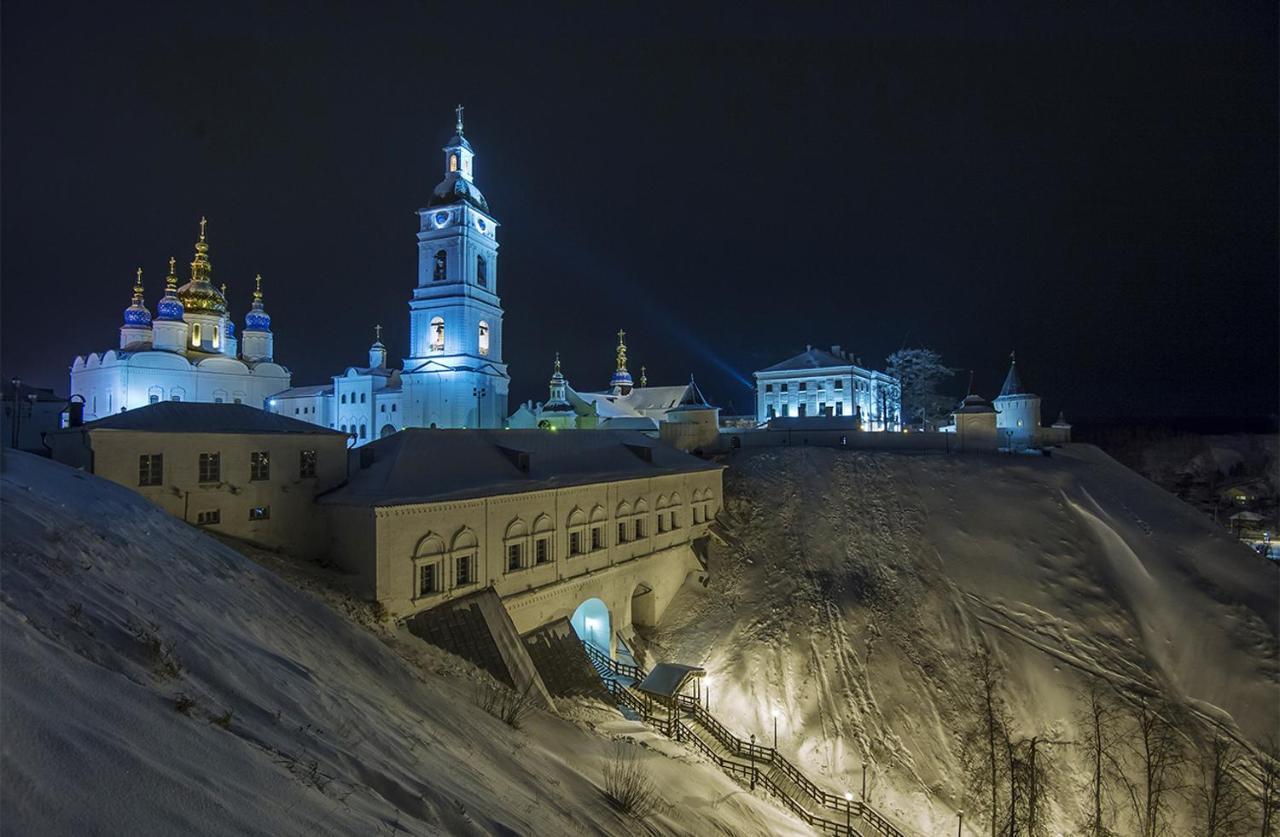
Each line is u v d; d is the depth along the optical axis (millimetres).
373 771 7824
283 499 25656
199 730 6211
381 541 24281
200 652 9109
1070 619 37656
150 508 18406
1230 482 111375
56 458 21891
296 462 26219
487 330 76375
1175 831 27375
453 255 73562
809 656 34656
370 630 21094
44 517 12273
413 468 28047
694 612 39969
